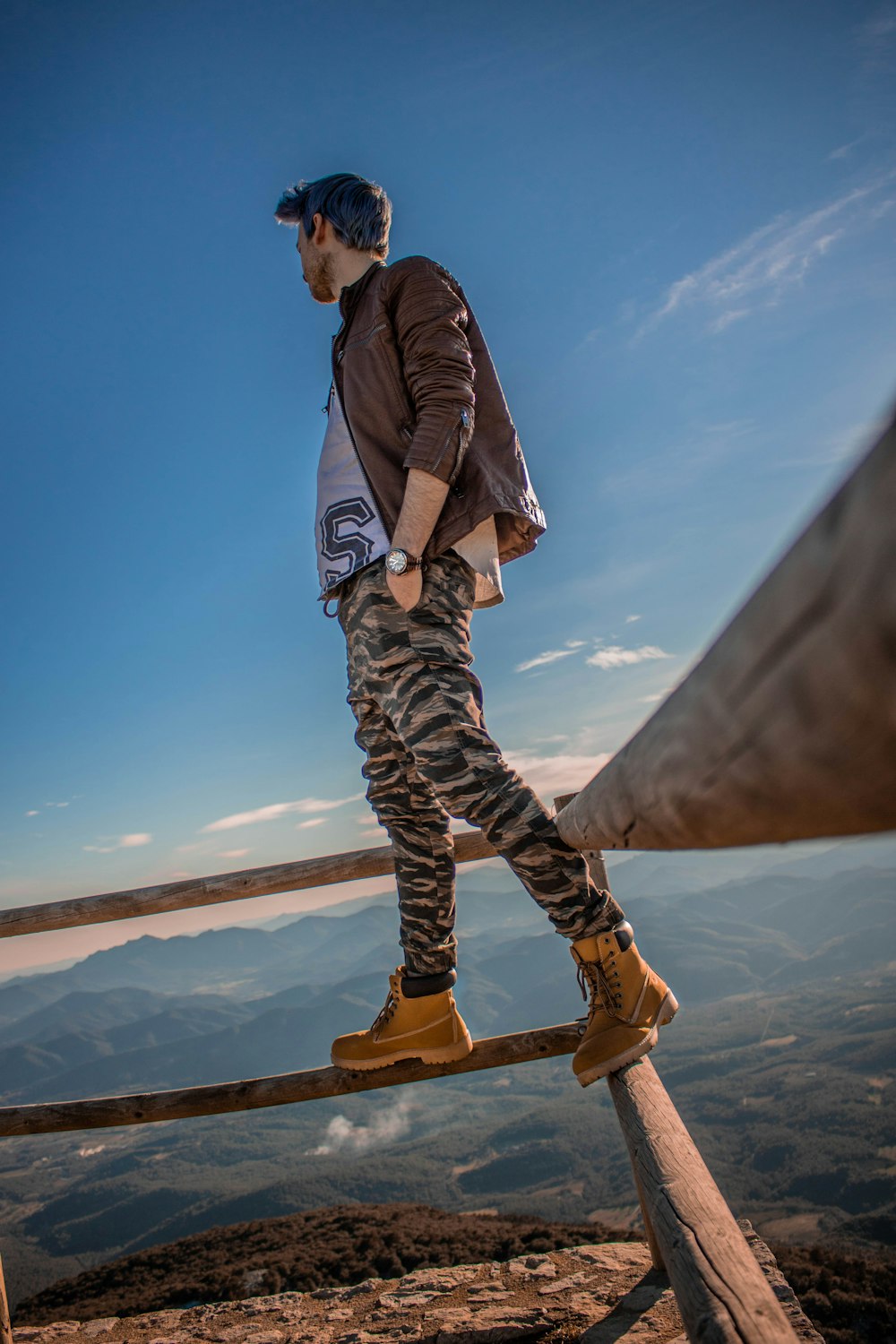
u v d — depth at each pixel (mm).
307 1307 2592
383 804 1890
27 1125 2422
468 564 1719
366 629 1680
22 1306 9578
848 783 134
